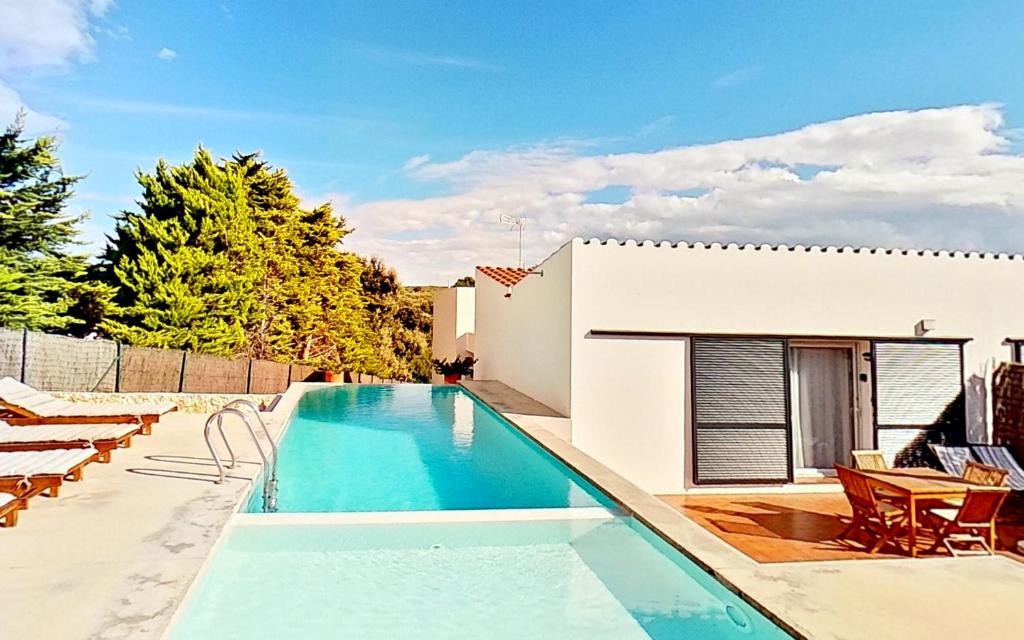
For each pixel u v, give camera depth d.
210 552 5.07
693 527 5.75
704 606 4.94
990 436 11.91
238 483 7.25
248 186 28.03
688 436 11.34
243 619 4.67
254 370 22.25
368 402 17.53
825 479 11.68
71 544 5.17
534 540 6.31
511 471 9.86
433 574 5.55
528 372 15.30
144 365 18.17
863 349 12.01
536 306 14.48
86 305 22.72
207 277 23.30
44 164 21.83
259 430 11.33
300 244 31.66
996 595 4.50
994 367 11.99
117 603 4.08
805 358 12.13
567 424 11.10
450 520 6.29
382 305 41.34
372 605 4.95
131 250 23.06
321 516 6.23
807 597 4.41
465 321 27.48
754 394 11.41
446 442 12.09
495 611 4.92
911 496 7.18
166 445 9.74
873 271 11.91
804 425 12.02
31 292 21.16
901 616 4.13
